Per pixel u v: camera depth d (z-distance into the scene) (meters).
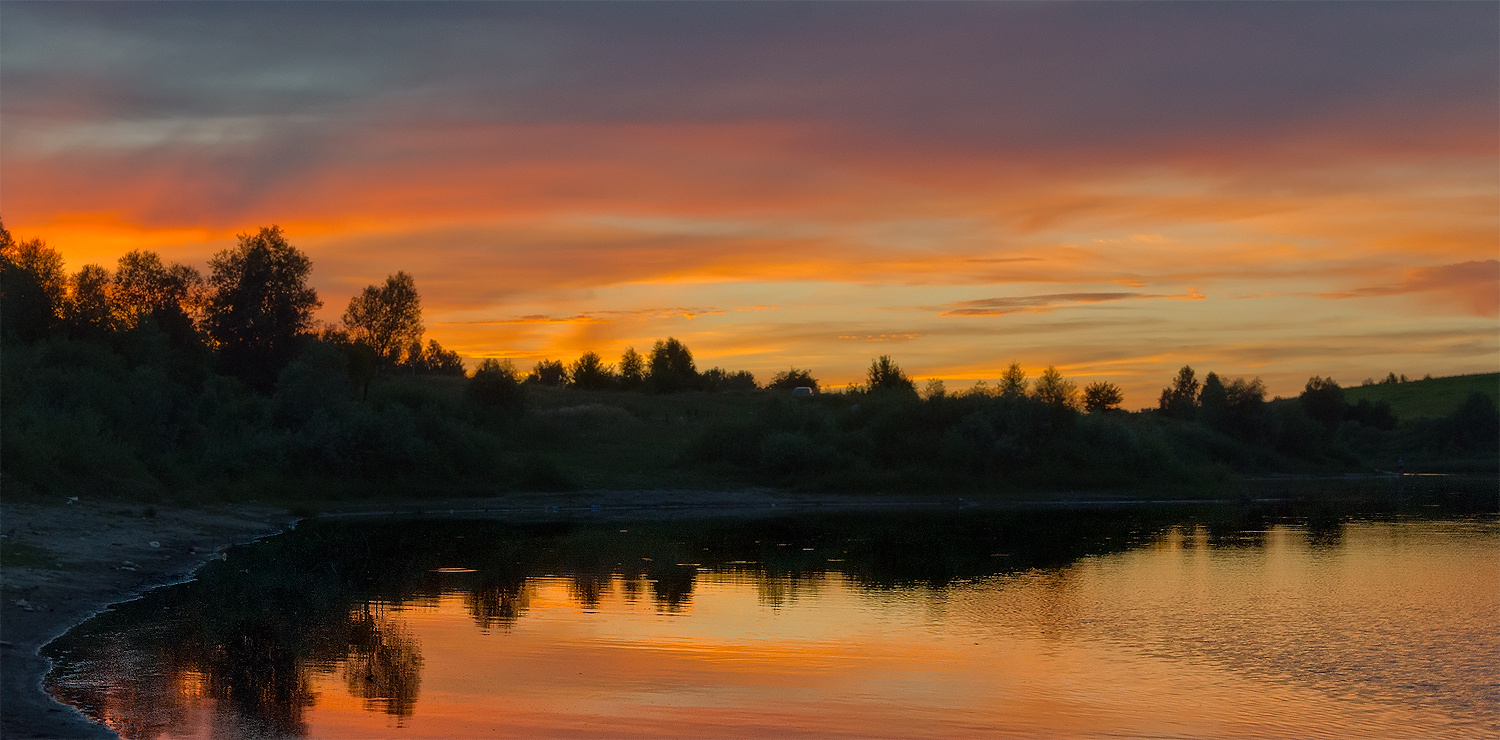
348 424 68.06
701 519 61.59
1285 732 18.08
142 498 51.34
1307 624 27.27
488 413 91.25
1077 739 17.47
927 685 20.83
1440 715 19.20
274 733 16.66
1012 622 27.55
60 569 30.59
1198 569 38.16
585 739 16.89
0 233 80.50
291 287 90.94
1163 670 22.34
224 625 25.25
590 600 30.59
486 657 22.70
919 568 38.31
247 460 64.12
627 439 94.69
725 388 162.00
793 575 36.38
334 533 49.88
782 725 17.92
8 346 61.41
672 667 22.06
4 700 17.36
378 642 24.05
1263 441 119.56
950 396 92.25
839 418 92.44
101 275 85.31
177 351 78.06
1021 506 74.50
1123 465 87.06
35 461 46.06
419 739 16.61
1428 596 31.92
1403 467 118.31
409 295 120.62
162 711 17.59
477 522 57.88
